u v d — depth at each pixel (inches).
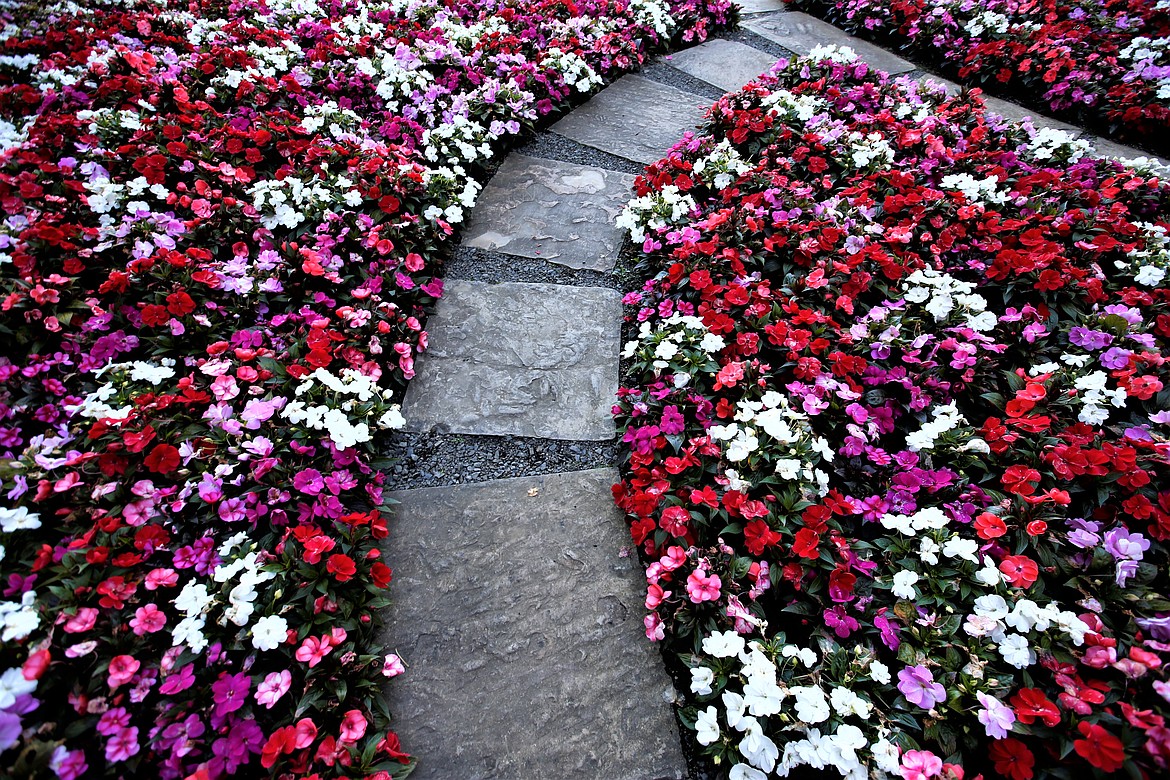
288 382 86.9
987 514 70.3
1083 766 55.4
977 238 111.9
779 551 71.2
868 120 145.8
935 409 85.5
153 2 167.0
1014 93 179.2
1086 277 102.0
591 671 70.9
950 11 199.8
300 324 95.9
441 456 92.6
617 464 92.4
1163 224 114.4
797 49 209.9
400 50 156.2
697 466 80.4
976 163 130.5
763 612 69.9
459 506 85.9
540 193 143.7
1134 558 66.2
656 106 177.0
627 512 82.8
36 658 53.6
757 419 80.5
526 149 157.6
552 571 79.4
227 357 89.2
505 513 85.3
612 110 174.1
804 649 64.1
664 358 94.9
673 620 71.7
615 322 114.0
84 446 73.4
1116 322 91.4
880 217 119.3
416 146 139.1
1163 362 85.4
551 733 66.2
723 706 66.3
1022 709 57.7
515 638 73.2
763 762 58.4
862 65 167.5
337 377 91.3
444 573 78.5
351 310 96.7
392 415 87.7
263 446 76.8
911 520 73.4
